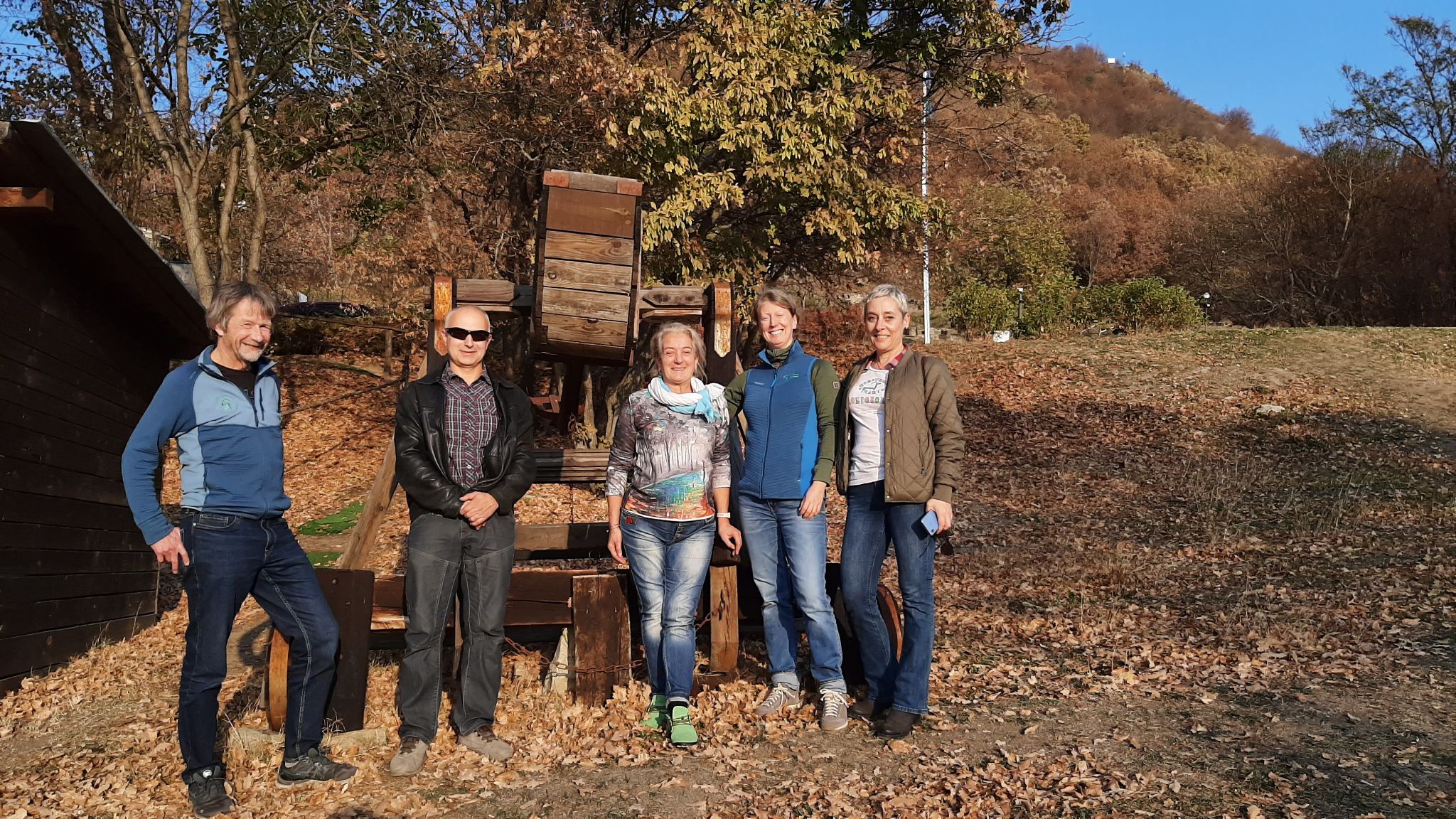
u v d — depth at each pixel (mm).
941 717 4426
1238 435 13922
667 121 10469
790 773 3811
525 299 4891
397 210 14492
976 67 14023
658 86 10383
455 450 3957
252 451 3564
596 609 4527
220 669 3512
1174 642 5664
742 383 4488
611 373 13000
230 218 13594
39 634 5898
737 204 11820
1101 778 3666
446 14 11773
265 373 3703
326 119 12914
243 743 4055
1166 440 13953
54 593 6094
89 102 12758
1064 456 13570
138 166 13188
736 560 4754
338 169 14125
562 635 4785
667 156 10742
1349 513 9773
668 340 4191
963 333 24750
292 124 13203
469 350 4043
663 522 4176
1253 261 32188
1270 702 4512
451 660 4996
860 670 4781
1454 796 3418
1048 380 17547
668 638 4199
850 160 12125
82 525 6520
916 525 4074
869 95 12047
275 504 3615
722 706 4543
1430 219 28312
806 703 4578
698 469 4188
